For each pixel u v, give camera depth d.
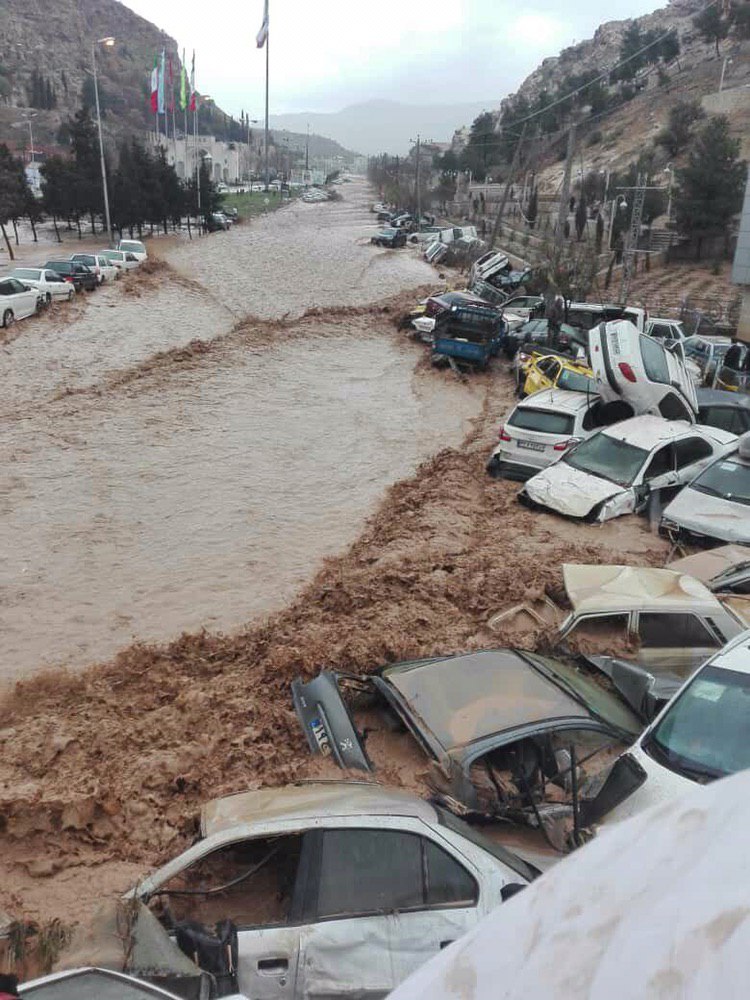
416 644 9.62
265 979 4.42
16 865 6.05
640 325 29.83
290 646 9.77
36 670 9.95
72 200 65.06
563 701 6.69
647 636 9.08
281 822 4.85
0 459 17.42
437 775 6.18
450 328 28.42
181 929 4.49
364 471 18.11
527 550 12.96
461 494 16.08
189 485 16.58
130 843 6.46
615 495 14.28
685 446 15.33
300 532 14.55
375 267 54.88
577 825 5.81
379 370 28.23
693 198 59.19
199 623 11.24
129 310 34.34
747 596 10.09
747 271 30.23
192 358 27.64
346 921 4.55
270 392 24.47
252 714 8.33
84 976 3.68
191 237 70.94
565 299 33.88
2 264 47.47
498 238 73.75
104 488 16.16
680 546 13.12
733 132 79.62
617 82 133.25
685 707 6.54
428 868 4.73
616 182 78.94
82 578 12.46
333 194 150.25
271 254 59.34
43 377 24.08
